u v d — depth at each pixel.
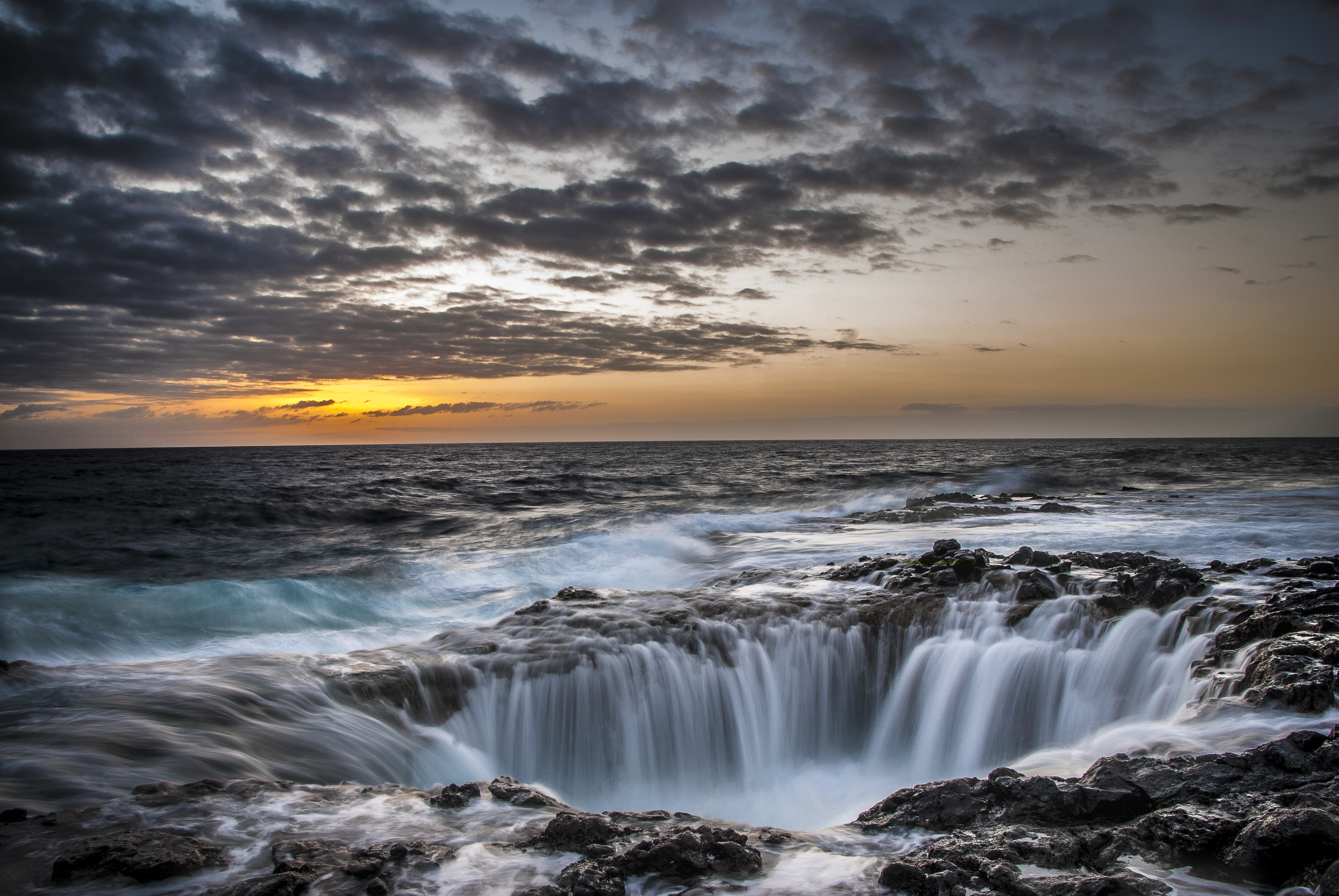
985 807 3.98
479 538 25.58
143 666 7.89
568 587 16.16
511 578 17.22
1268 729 5.07
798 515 27.47
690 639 8.97
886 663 8.85
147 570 19.39
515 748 7.79
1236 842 3.21
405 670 7.87
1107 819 3.75
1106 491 35.88
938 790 4.20
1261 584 9.71
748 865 3.35
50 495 40.06
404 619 13.96
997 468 60.12
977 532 19.44
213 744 5.86
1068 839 3.44
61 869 3.31
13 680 7.23
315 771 5.90
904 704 8.41
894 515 23.97
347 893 3.11
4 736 5.63
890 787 7.13
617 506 35.84
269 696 7.07
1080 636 8.46
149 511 32.12
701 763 8.13
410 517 32.94
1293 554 14.84
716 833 3.64
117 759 5.31
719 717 8.35
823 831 3.96
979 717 7.91
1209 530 18.36
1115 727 7.10
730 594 10.80
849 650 8.97
